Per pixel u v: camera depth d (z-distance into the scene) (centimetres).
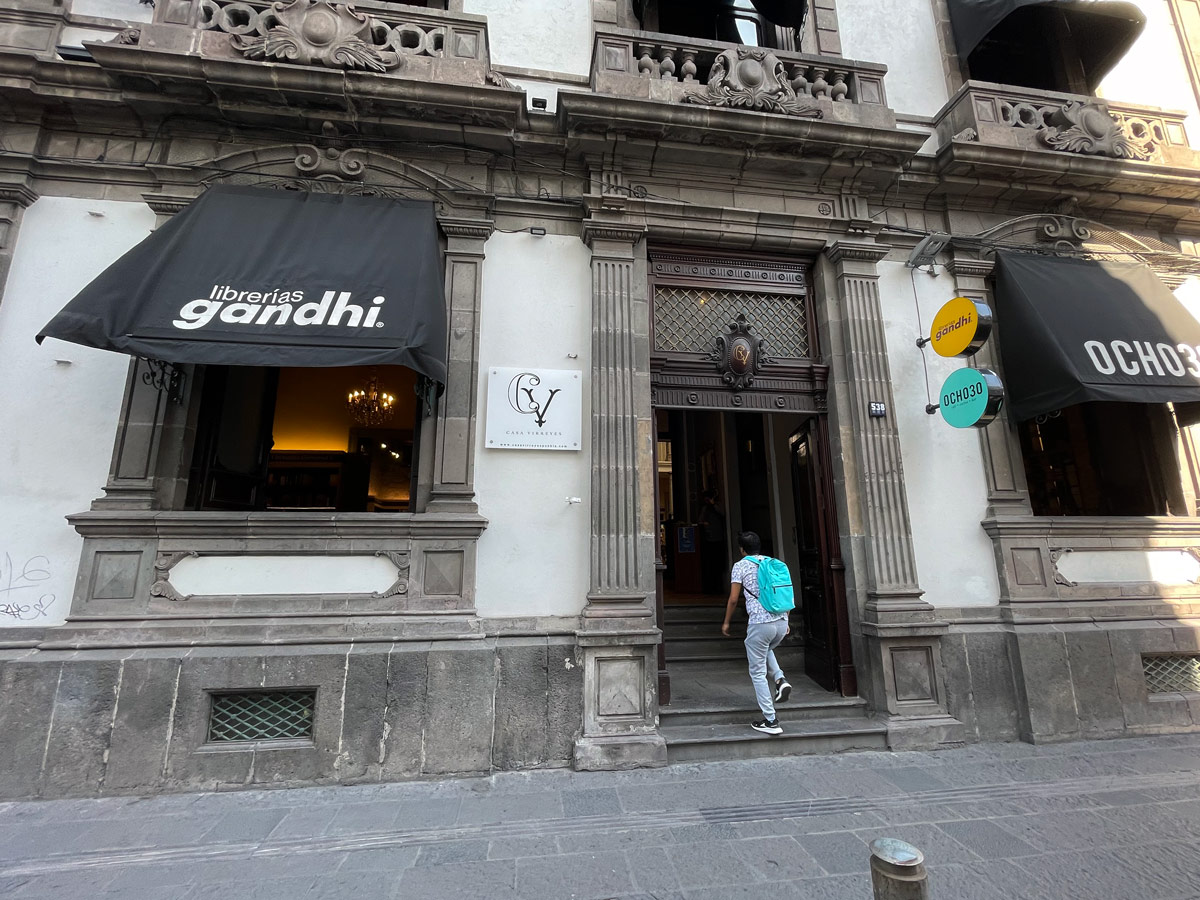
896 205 643
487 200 545
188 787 416
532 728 462
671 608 784
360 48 505
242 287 449
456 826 364
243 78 485
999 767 464
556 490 515
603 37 578
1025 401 589
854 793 412
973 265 630
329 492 849
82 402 476
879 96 621
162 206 502
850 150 586
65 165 500
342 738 434
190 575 456
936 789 421
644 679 484
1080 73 755
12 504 452
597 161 566
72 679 420
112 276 439
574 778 439
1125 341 575
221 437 538
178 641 435
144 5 559
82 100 494
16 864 319
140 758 415
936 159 620
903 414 597
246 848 338
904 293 624
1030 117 656
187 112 510
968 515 587
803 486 657
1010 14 667
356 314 448
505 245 553
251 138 527
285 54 493
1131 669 555
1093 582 587
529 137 550
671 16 709
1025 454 648
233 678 432
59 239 495
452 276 530
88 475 467
